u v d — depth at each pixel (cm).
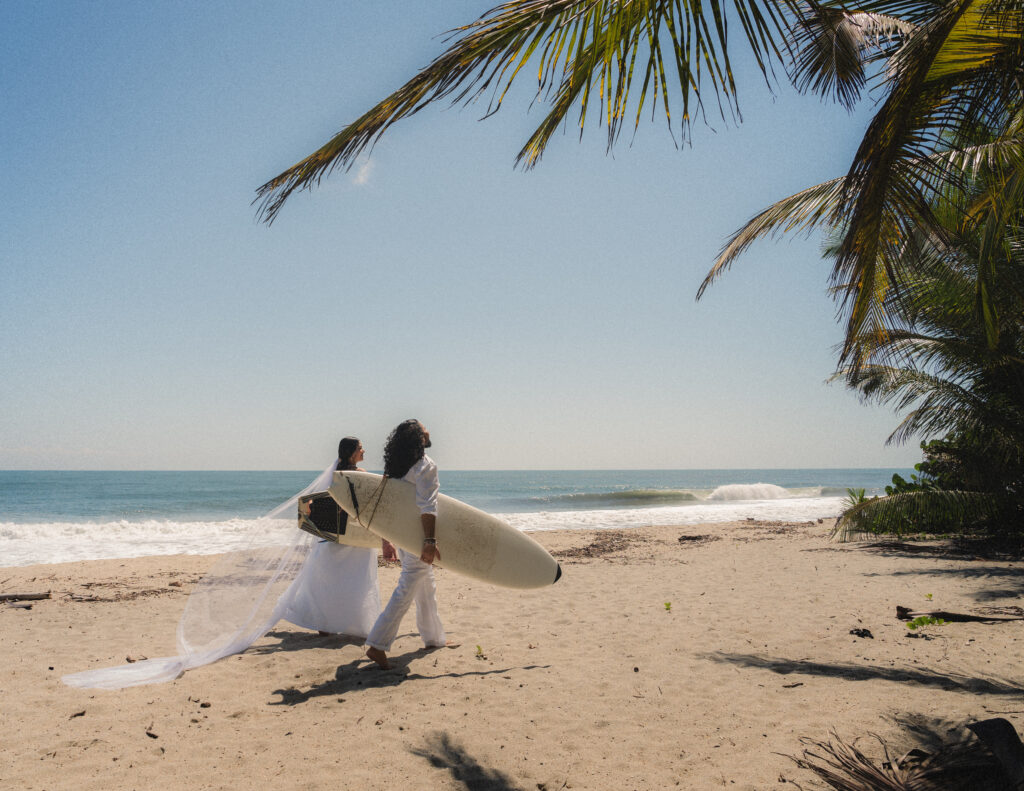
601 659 460
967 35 287
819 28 398
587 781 274
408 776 278
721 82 270
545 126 313
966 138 342
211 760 292
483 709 359
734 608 641
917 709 345
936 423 976
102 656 467
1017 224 562
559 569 461
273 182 267
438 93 248
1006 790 215
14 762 286
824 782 265
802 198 518
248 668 427
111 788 264
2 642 505
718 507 2931
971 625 537
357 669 428
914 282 563
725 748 304
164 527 1711
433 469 428
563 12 256
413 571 432
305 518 466
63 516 2850
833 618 586
